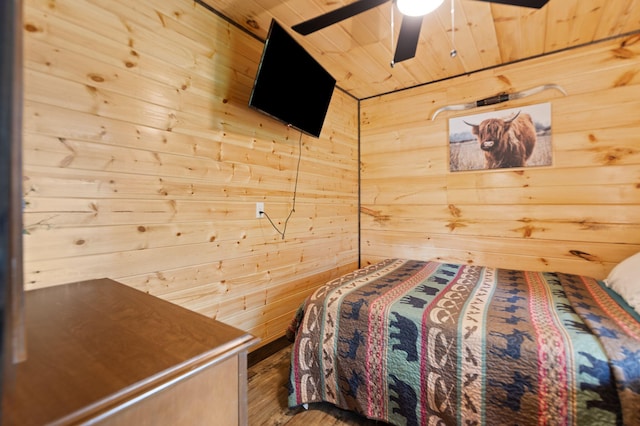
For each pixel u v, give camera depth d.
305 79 2.10
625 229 2.13
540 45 2.25
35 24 1.18
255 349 2.18
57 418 0.43
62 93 1.25
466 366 1.25
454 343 1.29
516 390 1.15
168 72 1.63
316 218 2.75
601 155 2.20
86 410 0.45
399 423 1.40
